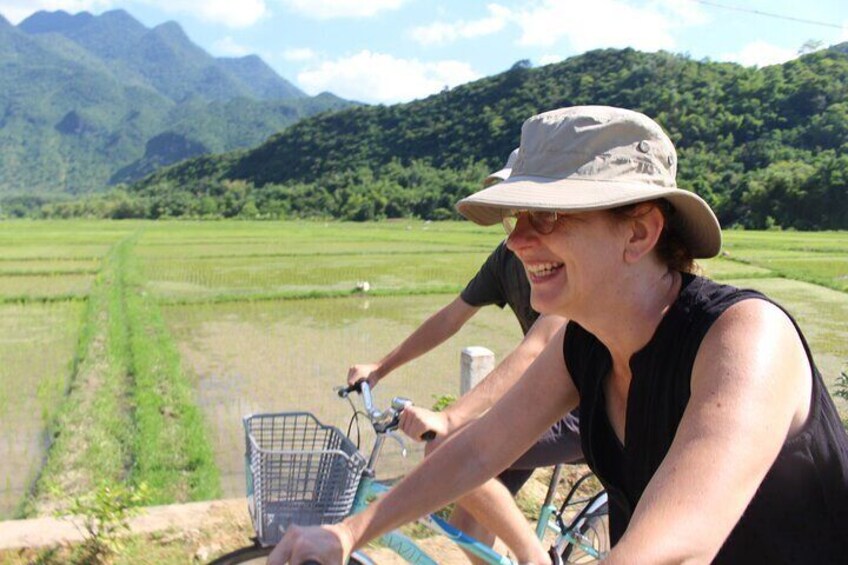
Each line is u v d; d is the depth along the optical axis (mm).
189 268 21922
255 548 2197
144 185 138875
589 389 1575
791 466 1249
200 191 112438
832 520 1304
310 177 108938
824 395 1317
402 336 12156
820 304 15516
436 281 19109
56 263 21672
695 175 64250
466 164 94250
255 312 14305
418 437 2043
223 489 5621
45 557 3074
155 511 3486
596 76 94938
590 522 2758
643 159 1354
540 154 1380
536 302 1451
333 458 2018
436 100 114812
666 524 1082
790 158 64750
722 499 1095
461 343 11430
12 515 5062
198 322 13172
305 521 2002
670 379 1343
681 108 77125
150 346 10258
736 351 1221
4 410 7492
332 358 10469
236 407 7965
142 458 5902
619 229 1358
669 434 1363
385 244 32250
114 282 17547
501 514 1997
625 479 1554
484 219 1627
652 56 93625
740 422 1143
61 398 7898
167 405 7625
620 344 1442
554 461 2359
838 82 71625
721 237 1392
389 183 91125
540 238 1392
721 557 1325
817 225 53125
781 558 1291
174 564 3139
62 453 6125
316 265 23078
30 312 13281
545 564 2020
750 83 76750
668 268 1439
